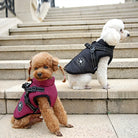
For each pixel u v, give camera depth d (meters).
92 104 2.17
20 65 3.03
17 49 3.62
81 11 8.14
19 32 4.92
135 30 4.44
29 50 3.60
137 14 6.70
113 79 2.83
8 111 2.27
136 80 2.70
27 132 1.75
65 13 8.27
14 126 1.83
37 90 1.69
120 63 2.83
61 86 2.44
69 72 2.18
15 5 6.53
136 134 1.64
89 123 1.91
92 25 4.66
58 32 4.81
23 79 3.07
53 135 1.68
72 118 2.06
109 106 2.15
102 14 7.27
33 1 6.71
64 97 2.17
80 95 2.15
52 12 8.58
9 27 4.96
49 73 1.63
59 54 3.52
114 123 1.88
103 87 2.26
